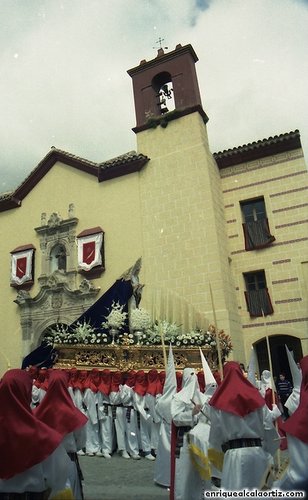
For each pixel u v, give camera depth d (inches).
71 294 733.9
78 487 173.8
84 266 737.0
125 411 372.2
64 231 795.4
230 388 171.6
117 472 298.4
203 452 197.6
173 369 245.0
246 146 757.9
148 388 363.9
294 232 702.5
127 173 776.9
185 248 685.9
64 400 173.8
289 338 680.4
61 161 850.1
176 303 593.6
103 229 761.0
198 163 722.2
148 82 836.0
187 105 775.7
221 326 623.2
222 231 716.7
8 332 783.7
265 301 684.1
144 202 743.7
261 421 167.5
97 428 381.1
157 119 781.3
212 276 653.9
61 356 418.6
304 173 722.8
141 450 368.2
